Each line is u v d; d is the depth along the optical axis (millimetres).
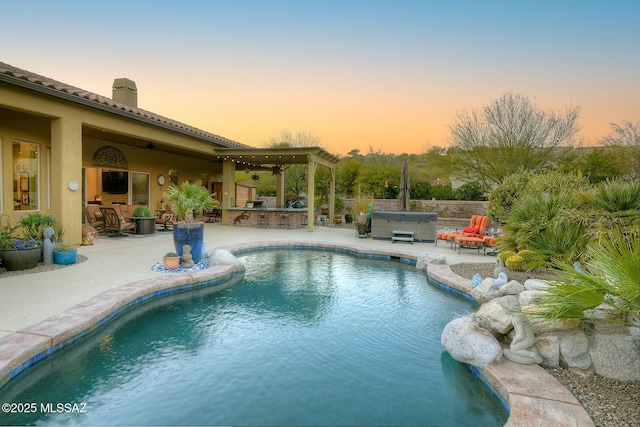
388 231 13273
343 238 13266
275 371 3764
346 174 26734
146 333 4707
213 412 3018
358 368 3871
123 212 13359
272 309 5781
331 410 3092
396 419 2994
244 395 3289
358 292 6840
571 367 3469
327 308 5867
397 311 5758
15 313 4469
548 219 6598
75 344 4152
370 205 14320
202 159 19344
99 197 15203
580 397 3031
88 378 3521
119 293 5398
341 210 22453
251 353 4180
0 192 8711
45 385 3385
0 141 8719
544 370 3459
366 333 4852
